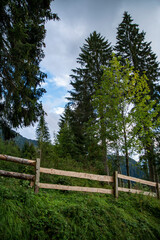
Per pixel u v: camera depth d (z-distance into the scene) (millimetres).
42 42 9500
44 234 3605
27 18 8094
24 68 8180
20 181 5578
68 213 4500
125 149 9602
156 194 9641
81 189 6250
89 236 4242
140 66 19391
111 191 7160
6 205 3668
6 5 7262
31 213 3914
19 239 3258
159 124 9570
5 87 8094
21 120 9180
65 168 11859
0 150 12062
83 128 17797
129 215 6105
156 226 6195
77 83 19672
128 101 10250
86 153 18391
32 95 9469
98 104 11133
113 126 9898
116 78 10703
